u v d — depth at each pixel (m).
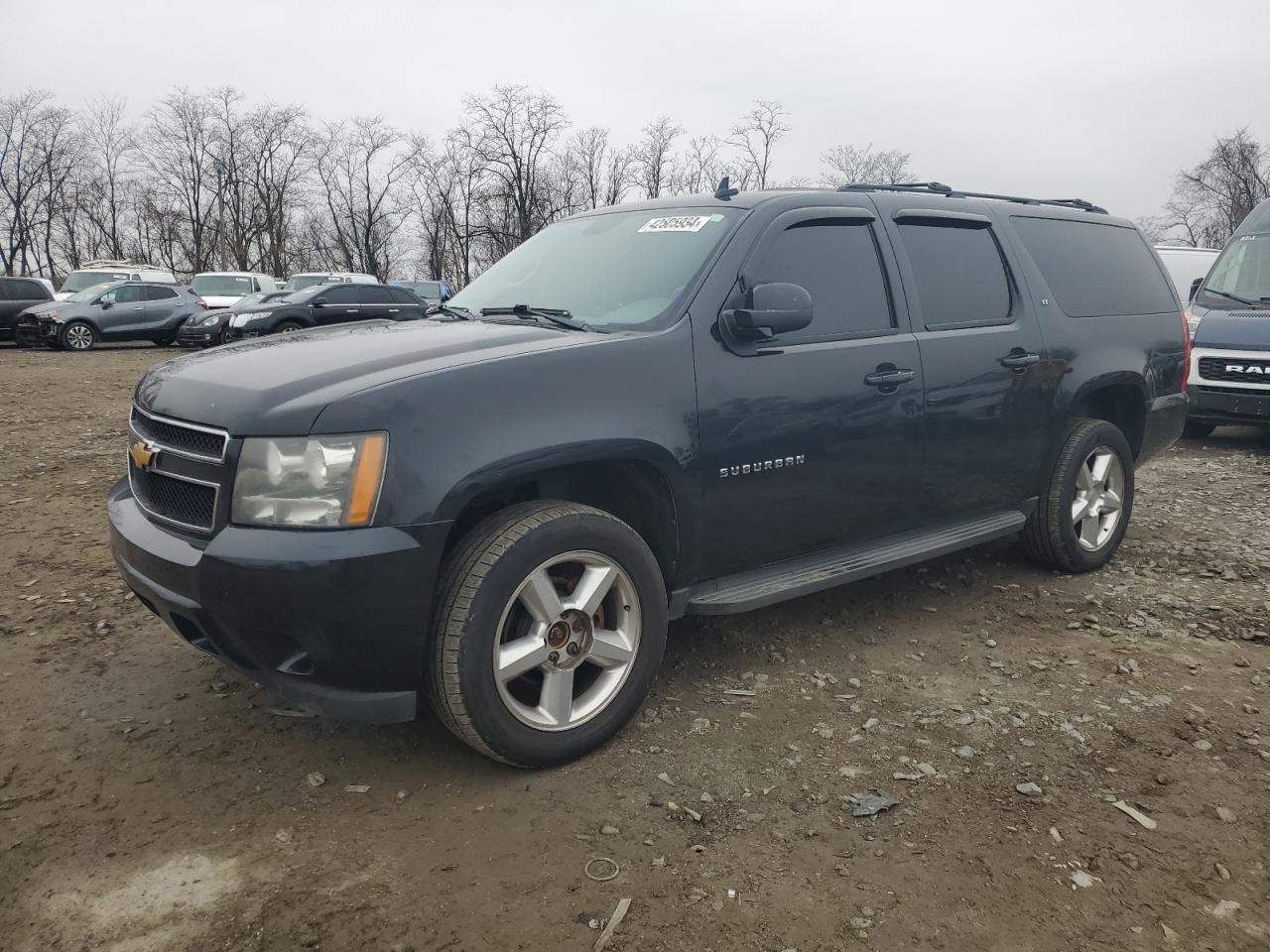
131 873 2.36
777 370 3.34
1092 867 2.39
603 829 2.55
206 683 3.47
